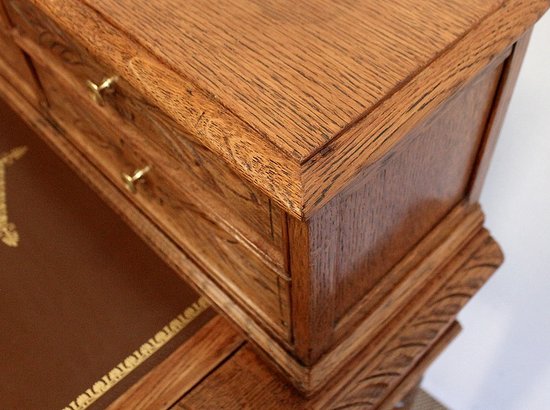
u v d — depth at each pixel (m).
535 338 0.90
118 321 0.66
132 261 0.70
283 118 0.47
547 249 0.79
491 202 0.82
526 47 0.57
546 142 0.71
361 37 0.51
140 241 0.71
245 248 0.58
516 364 0.97
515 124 0.73
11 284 0.69
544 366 0.92
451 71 0.50
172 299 0.67
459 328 0.75
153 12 0.53
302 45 0.51
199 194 0.59
